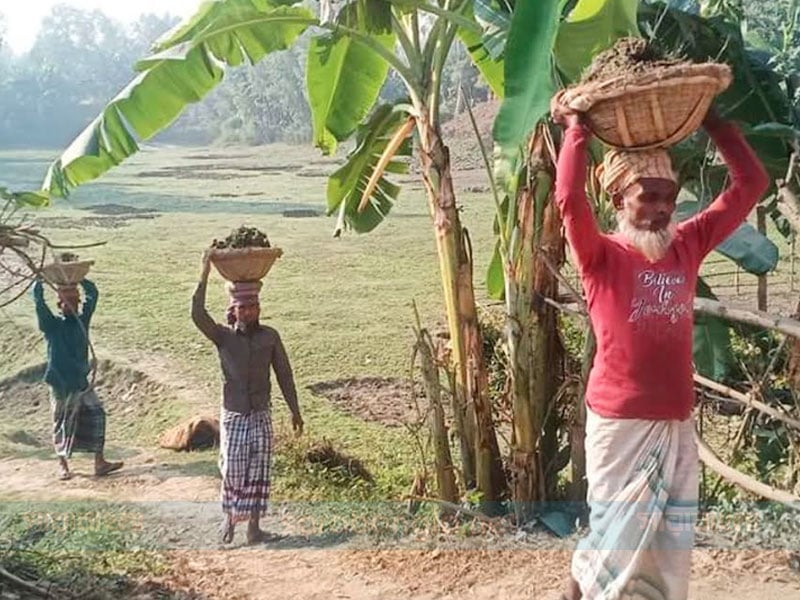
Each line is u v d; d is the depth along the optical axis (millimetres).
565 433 5816
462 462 5789
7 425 9000
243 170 30328
